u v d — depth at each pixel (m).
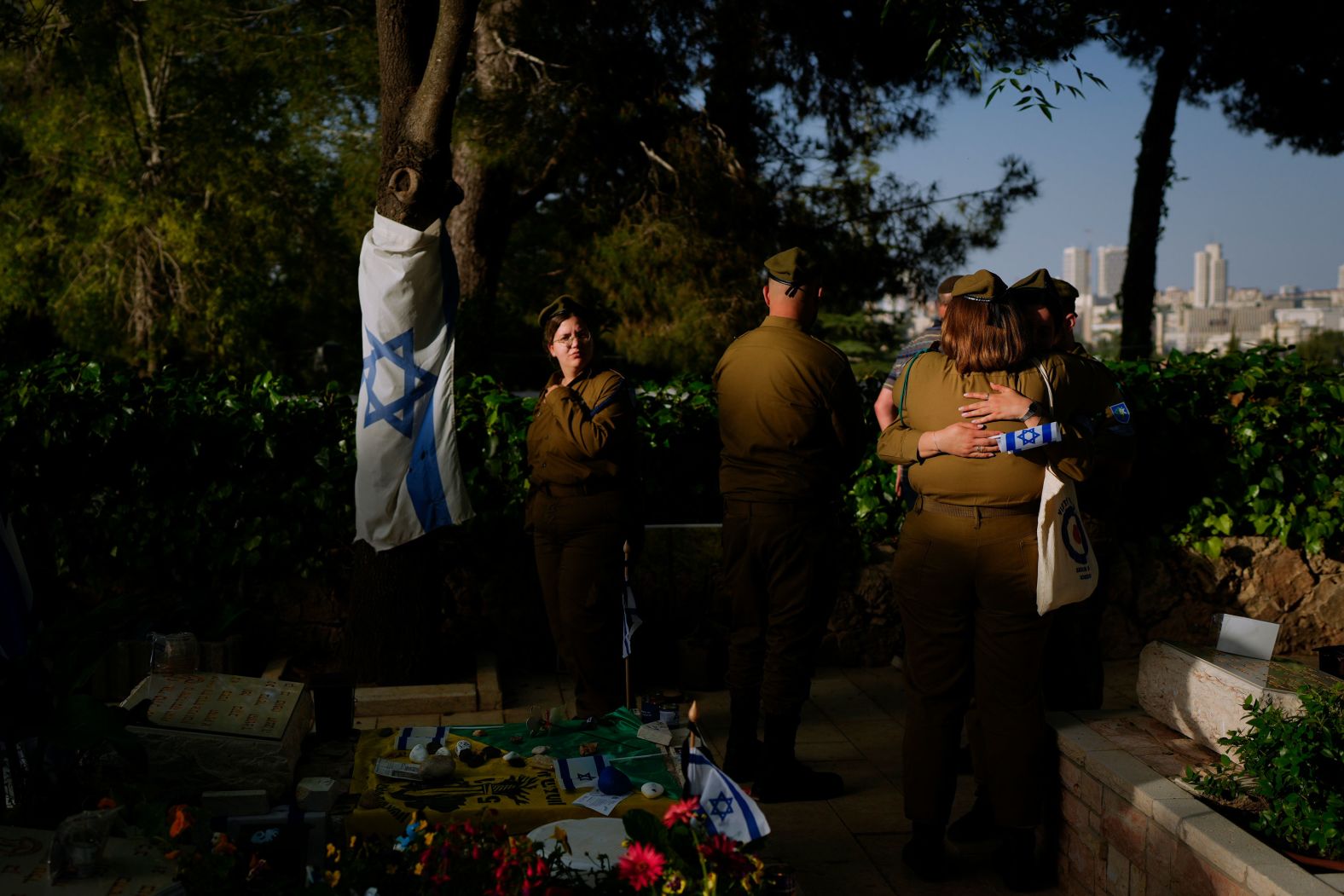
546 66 11.14
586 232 13.17
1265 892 2.77
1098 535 5.98
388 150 5.34
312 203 17.05
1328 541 6.57
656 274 11.66
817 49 12.07
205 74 15.66
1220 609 6.49
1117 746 3.66
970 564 3.62
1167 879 3.17
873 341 23.45
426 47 5.44
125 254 16.48
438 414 5.50
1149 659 3.89
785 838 4.19
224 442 6.03
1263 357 6.63
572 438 4.67
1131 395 6.43
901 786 4.69
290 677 5.98
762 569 4.40
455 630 6.28
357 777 3.26
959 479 3.61
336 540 6.14
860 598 6.44
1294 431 6.43
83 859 2.37
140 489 6.04
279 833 2.84
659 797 3.07
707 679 6.01
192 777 3.00
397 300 5.34
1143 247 15.28
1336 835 2.94
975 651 3.73
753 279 11.73
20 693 2.82
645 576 6.25
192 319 16.42
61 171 16.88
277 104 15.09
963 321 3.63
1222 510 6.45
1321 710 3.16
